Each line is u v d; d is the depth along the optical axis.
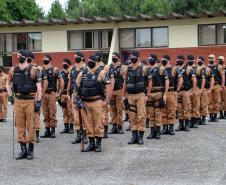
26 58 10.61
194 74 15.11
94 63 11.34
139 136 12.41
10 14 42.88
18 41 31.19
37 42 30.78
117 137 13.70
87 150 11.53
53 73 13.65
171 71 14.09
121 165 9.95
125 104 12.85
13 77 10.66
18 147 12.33
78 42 30.00
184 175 9.03
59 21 29.05
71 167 9.84
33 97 10.62
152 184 8.44
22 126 10.71
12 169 9.75
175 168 9.61
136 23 28.81
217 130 14.97
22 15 44.00
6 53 31.45
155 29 28.55
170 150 11.49
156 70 13.20
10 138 13.89
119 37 29.38
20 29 30.95
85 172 9.40
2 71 18.48
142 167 9.74
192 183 8.45
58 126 16.44
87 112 11.40
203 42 27.58
